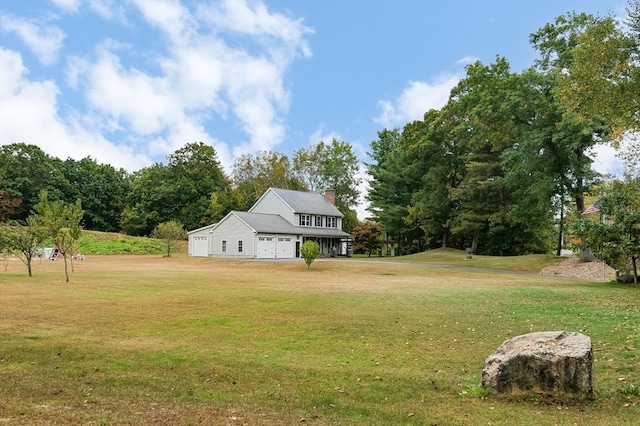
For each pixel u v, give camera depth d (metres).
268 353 8.32
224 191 72.19
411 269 32.50
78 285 19.33
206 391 6.19
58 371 7.06
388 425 4.95
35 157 71.81
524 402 5.67
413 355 8.26
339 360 7.89
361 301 15.03
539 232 43.06
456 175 50.69
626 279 21.91
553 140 31.05
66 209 21.52
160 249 57.00
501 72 34.69
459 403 5.72
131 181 88.38
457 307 13.72
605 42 17.31
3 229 23.56
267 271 30.61
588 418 5.05
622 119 18.05
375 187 61.09
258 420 5.02
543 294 17.12
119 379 6.69
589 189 32.94
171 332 10.04
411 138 53.12
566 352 5.77
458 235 51.59
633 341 8.79
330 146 78.25
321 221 55.69
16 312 12.21
